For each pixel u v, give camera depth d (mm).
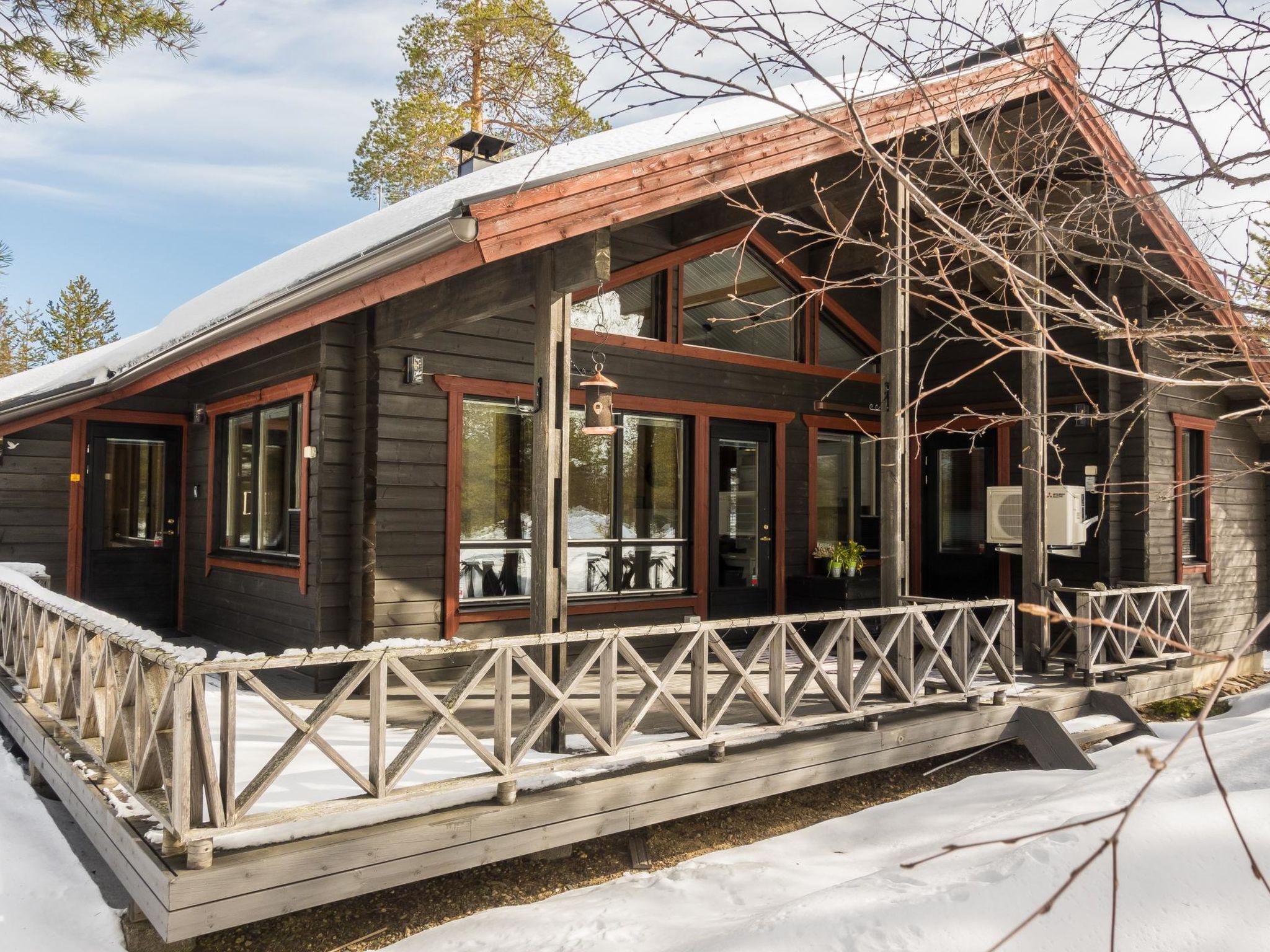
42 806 4742
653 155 4527
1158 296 8055
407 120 16188
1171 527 8797
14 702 5457
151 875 3102
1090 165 5133
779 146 5098
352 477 6438
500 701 3820
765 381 8750
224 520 8547
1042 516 6887
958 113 2838
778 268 8961
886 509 5934
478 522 6961
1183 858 3055
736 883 4004
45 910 3543
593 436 7645
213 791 3098
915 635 6234
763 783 4621
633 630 4195
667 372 8023
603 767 4117
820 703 5676
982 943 2848
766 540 8805
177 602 9531
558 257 4488
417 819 3584
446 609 6664
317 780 3965
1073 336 8633
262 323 6012
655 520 8047
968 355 9484
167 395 9438
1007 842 1217
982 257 2916
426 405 6609
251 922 3164
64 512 9109
